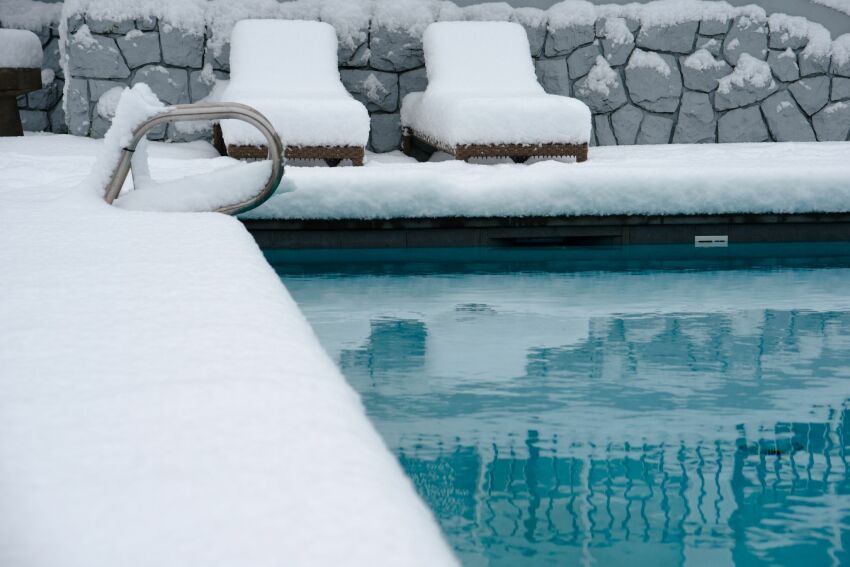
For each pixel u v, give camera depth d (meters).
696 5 8.70
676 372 3.57
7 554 0.94
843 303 4.58
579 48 8.67
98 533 0.97
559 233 5.43
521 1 8.84
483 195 5.36
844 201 5.46
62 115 8.77
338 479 1.09
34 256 2.70
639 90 8.69
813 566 2.09
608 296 4.71
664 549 2.16
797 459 2.75
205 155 7.61
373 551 0.91
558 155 6.77
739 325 4.20
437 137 7.23
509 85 7.78
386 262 5.40
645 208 5.41
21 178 5.37
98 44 8.14
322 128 6.64
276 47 7.87
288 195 5.27
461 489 2.51
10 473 1.13
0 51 7.89
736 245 5.50
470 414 3.12
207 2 8.45
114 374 1.54
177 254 2.76
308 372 1.58
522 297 4.70
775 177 5.45
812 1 8.84
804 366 3.63
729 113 8.76
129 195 4.12
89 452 1.19
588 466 2.69
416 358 3.70
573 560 2.12
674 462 2.71
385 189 5.32
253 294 2.22
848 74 8.79
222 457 1.17
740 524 2.32
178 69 8.33
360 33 8.61
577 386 3.39
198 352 1.68
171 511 1.01
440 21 8.49
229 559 0.90
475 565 2.08
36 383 1.49
